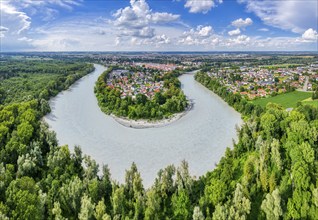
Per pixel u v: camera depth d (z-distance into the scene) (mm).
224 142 146625
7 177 85562
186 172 88875
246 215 74438
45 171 100688
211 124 177000
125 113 195625
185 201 80000
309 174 81812
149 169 119500
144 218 74938
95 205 81125
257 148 110812
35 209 71750
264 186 83000
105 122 185500
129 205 81312
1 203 70125
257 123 132250
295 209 73250
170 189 88688
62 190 81062
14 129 132625
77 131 167625
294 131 109938
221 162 106312
